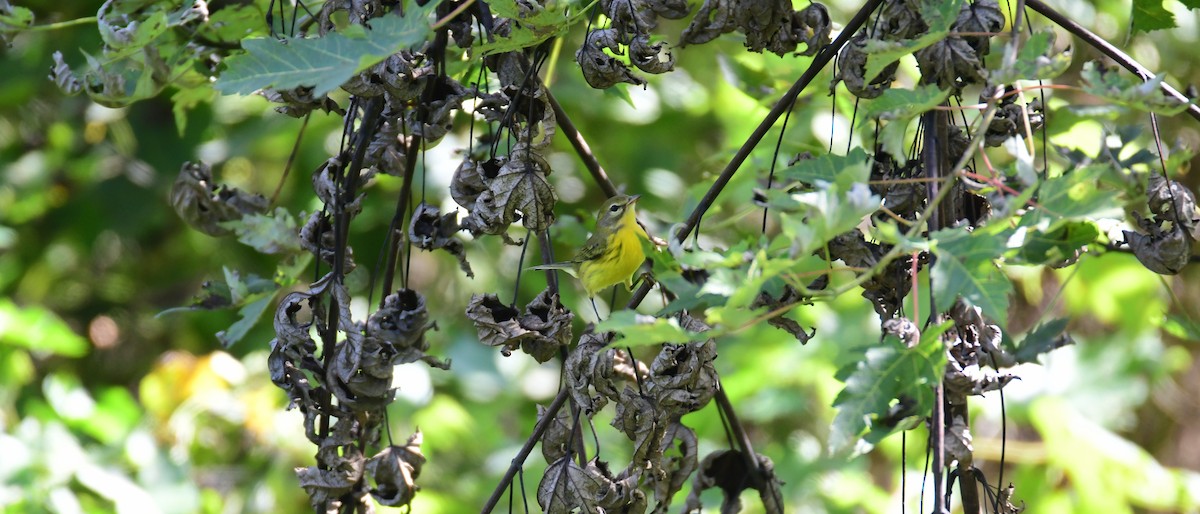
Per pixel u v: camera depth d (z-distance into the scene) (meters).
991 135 5.22
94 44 13.05
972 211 5.24
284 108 5.59
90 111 15.07
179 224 16.08
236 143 14.04
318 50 4.26
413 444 5.57
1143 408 15.21
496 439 14.46
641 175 14.00
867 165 4.09
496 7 4.86
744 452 5.98
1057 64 4.18
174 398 12.82
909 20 4.88
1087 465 11.41
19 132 15.78
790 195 4.30
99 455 12.07
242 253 15.96
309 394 5.23
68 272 17.19
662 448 5.14
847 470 12.66
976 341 4.70
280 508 12.96
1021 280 12.12
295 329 5.17
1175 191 5.07
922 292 5.05
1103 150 6.06
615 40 5.09
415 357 5.09
